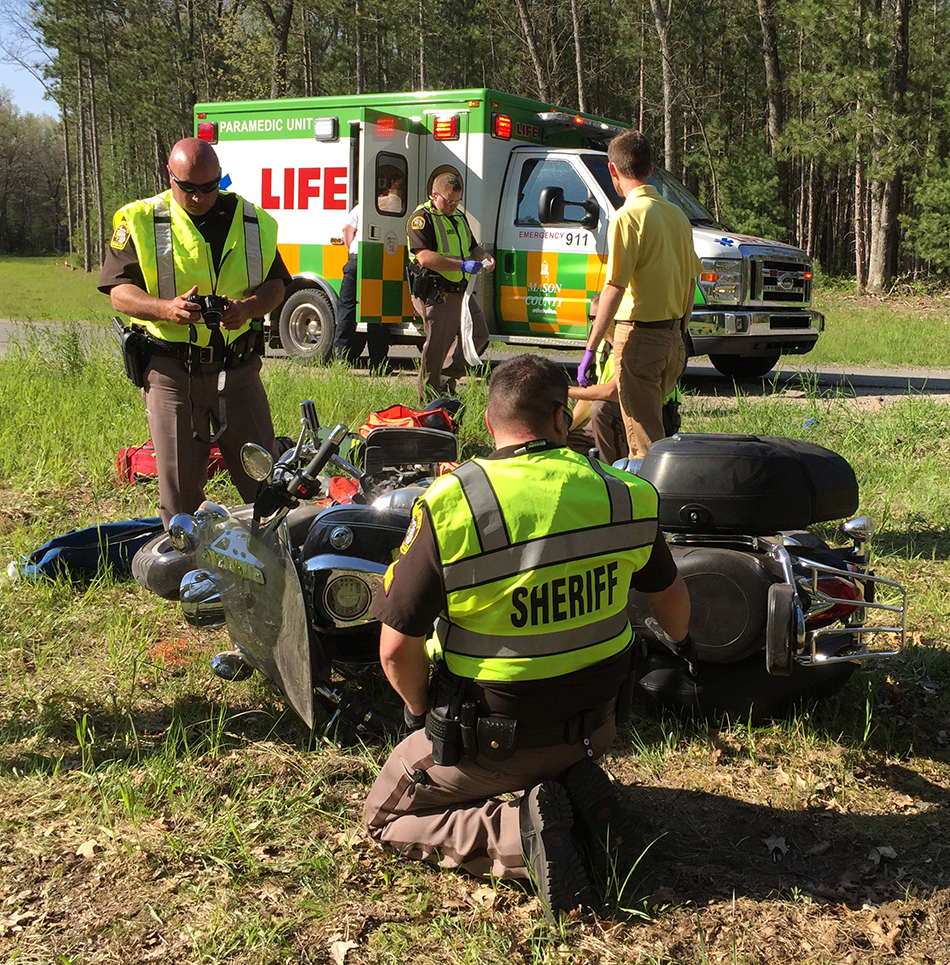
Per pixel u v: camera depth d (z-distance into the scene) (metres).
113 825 2.90
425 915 2.55
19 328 15.74
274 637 3.14
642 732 3.53
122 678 3.79
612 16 35.75
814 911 2.59
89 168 61.38
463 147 10.30
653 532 2.58
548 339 10.38
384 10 34.66
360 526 3.30
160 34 41.94
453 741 2.54
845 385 11.10
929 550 5.34
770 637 3.05
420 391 8.08
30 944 2.41
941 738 3.51
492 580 2.40
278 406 7.90
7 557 5.04
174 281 4.16
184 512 4.39
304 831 2.91
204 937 2.44
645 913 2.55
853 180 39.66
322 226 11.40
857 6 25.50
